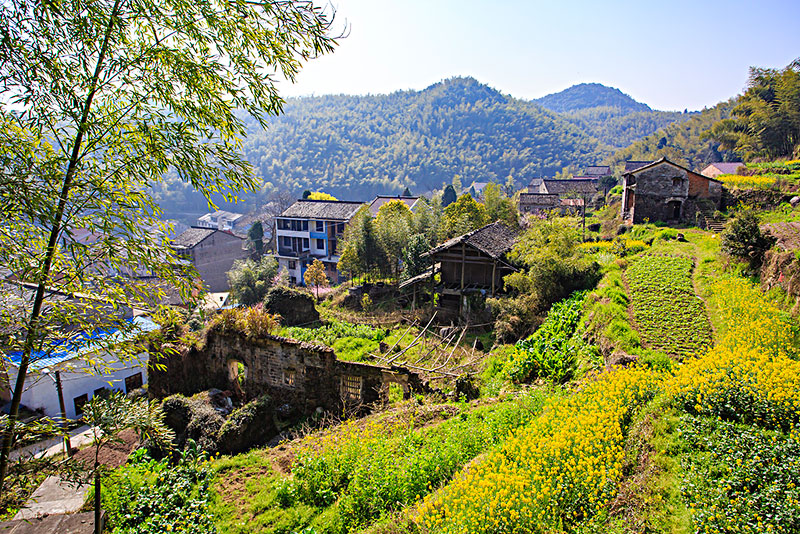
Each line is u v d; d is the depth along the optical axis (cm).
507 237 2888
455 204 3412
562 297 2114
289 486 959
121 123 461
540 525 622
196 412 1316
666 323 1446
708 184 3042
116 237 456
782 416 774
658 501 660
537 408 1088
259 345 1545
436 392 1427
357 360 1795
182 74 464
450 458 916
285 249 4503
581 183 5416
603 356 1362
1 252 422
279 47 500
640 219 3188
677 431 809
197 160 492
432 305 2639
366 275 3334
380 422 1200
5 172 404
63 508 908
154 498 907
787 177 3125
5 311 444
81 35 427
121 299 491
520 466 768
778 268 1445
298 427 1391
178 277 506
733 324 1261
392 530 736
